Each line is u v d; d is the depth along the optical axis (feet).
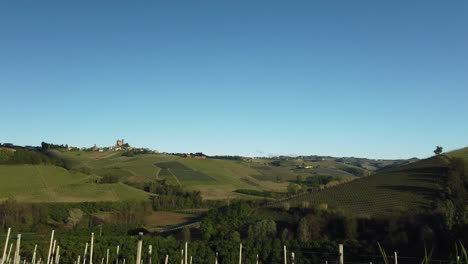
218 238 224.12
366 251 178.09
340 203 265.34
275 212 263.49
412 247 171.42
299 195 318.04
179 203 360.89
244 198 378.12
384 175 309.42
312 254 182.19
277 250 184.96
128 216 317.83
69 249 180.65
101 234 263.90
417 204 231.71
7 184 328.29
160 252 185.26
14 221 271.69
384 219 211.82
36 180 346.33
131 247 186.91
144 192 388.98
